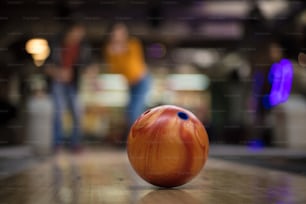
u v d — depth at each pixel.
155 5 12.83
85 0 12.28
